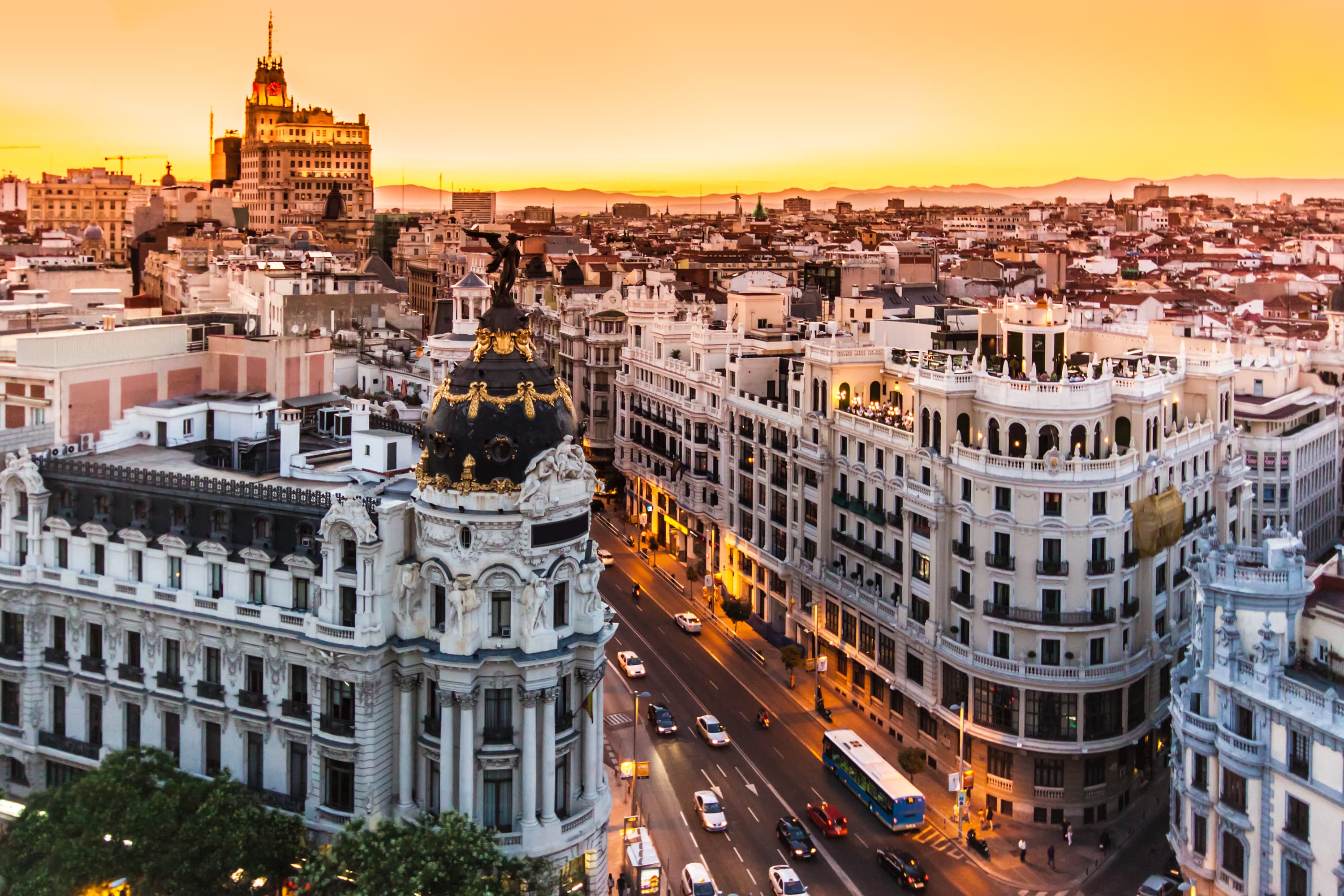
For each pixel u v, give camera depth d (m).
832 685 150.38
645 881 104.06
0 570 106.50
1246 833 89.25
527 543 92.94
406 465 115.75
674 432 198.00
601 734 99.81
